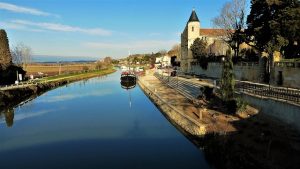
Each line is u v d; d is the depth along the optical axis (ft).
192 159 77.87
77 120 127.65
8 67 219.82
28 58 317.42
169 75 285.23
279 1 126.41
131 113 141.49
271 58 137.90
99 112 145.28
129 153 84.23
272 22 125.59
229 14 201.87
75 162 78.43
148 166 74.08
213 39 325.01
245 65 168.55
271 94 103.60
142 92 229.45
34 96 203.31
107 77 395.55
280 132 79.66
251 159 64.03
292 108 82.17
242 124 90.48
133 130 109.19
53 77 312.29
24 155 84.74
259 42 138.72
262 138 75.36
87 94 216.54
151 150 86.22
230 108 105.29
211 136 83.66
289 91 107.14
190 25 325.21
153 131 106.63
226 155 69.62
